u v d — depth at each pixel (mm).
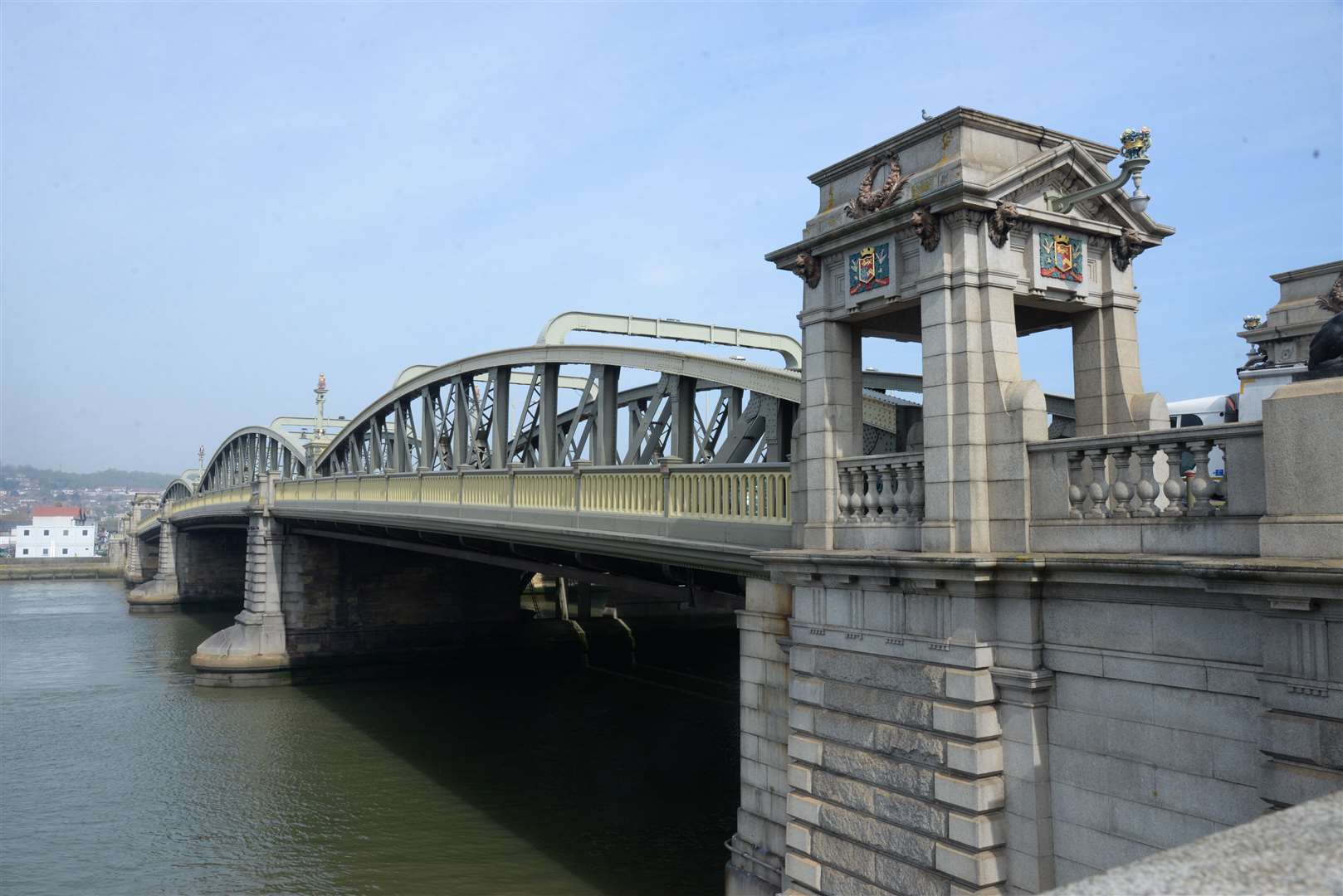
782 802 13250
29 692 40125
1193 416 19922
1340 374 7781
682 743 29562
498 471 22125
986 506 10227
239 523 54281
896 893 10625
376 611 43375
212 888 19266
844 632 11562
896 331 13531
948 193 10242
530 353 24594
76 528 186750
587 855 20188
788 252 12641
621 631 47750
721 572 14891
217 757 28875
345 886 19047
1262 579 7434
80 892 19188
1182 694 8516
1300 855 2582
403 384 35156
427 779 26094
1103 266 11688
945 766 10125
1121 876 2502
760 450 18875
